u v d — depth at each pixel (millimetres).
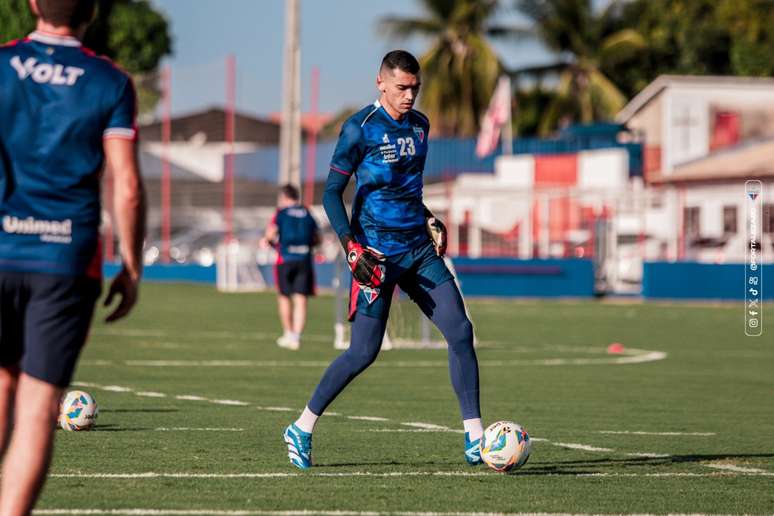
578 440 28531
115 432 28203
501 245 120312
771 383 44250
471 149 164750
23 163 14742
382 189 23406
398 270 23531
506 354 55469
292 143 102375
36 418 14625
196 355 52375
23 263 14625
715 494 21484
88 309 14992
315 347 57094
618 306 97250
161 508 18922
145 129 166625
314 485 21453
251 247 137000
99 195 15203
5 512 14359
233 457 24547
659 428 31266
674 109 156375
